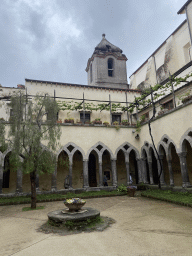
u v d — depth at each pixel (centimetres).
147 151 1709
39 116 1155
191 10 1705
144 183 1744
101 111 2189
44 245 541
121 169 2075
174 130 1370
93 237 595
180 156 1307
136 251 488
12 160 1041
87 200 1322
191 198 1088
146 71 2516
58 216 705
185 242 534
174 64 2017
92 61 3170
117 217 843
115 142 1753
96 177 1964
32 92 1984
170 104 1750
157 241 550
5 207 1155
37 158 1067
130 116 2277
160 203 1122
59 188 1809
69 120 1702
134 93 2366
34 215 915
